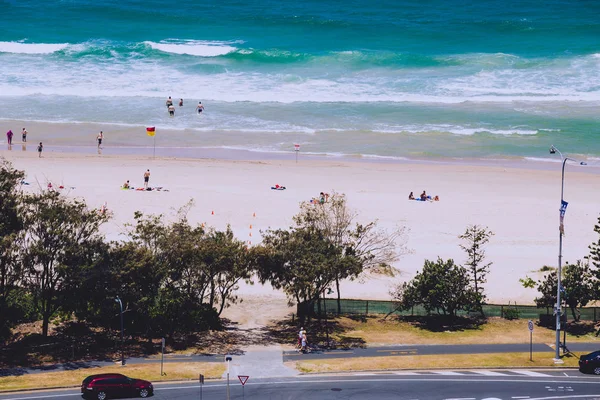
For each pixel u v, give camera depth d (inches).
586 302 2250.2
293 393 1736.0
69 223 2047.2
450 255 2669.8
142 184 3257.9
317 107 4601.4
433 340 2135.8
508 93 4879.4
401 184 3447.3
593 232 2920.8
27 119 4244.6
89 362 1892.2
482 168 3740.2
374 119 4429.1
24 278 1972.2
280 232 2273.6
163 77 5014.8
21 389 1697.8
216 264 2096.5
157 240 2128.4
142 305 2023.9
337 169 3639.3
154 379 1793.8
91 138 3993.6
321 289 2214.6
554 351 2066.9
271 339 2110.0
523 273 2566.4
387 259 2454.5
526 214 3090.6
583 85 5009.8
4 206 1977.1
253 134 4148.6
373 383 1806.1
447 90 4909.0
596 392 1772.9
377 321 2273.6
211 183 3336.6
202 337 2103.8
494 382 1829.5
